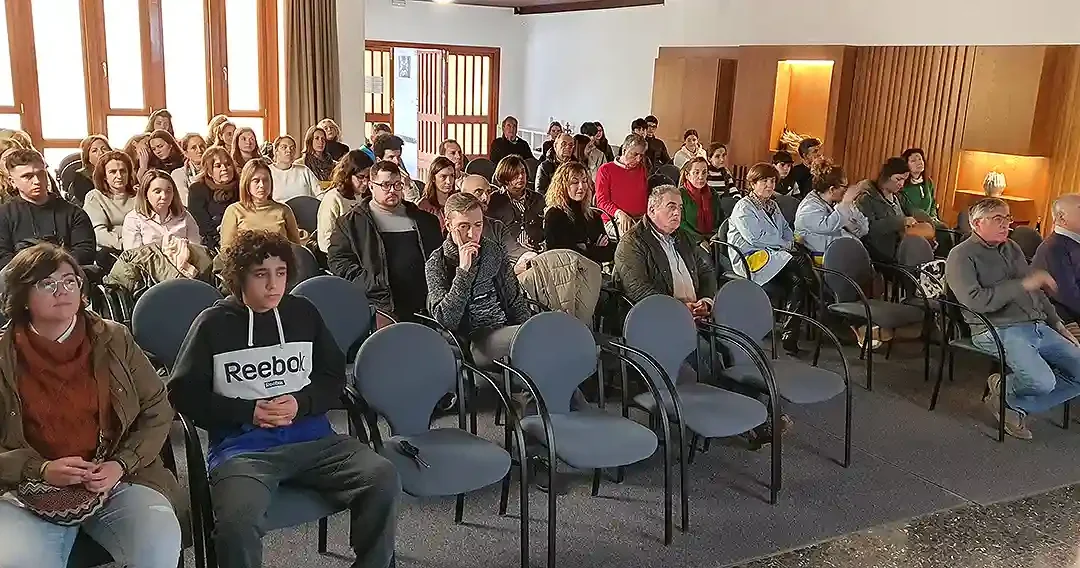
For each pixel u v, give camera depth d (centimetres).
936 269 514
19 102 746
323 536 294
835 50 818
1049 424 435
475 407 370
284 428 259
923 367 512
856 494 352
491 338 360
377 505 246
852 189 582
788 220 621
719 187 761
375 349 286
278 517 239
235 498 232
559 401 325
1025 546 316
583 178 492
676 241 420
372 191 413
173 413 243
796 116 896
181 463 338
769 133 887
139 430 233
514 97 1337
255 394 256
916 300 520
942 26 750
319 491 253
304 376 264
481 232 371
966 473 375
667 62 1003
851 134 838
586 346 329
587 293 407
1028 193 710
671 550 304
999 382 417
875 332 532
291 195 635
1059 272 441
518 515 324
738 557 302
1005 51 696
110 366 229
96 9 761
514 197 543
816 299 520
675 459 375
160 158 621
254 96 849
